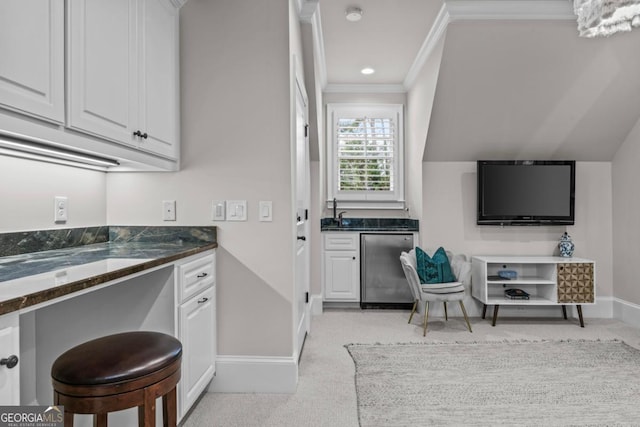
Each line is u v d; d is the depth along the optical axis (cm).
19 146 138
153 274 167
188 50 222
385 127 456
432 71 346
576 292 348
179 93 222
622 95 333
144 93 180
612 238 385
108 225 222
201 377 197
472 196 391
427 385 227
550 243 390
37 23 114
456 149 381
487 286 365
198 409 199
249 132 221
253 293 221
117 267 129
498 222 380
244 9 221
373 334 327
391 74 420
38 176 173
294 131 231
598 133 363
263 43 221
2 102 103
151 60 187
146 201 222
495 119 356
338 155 457
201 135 222
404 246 407
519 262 352
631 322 357
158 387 105
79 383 96
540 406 202
